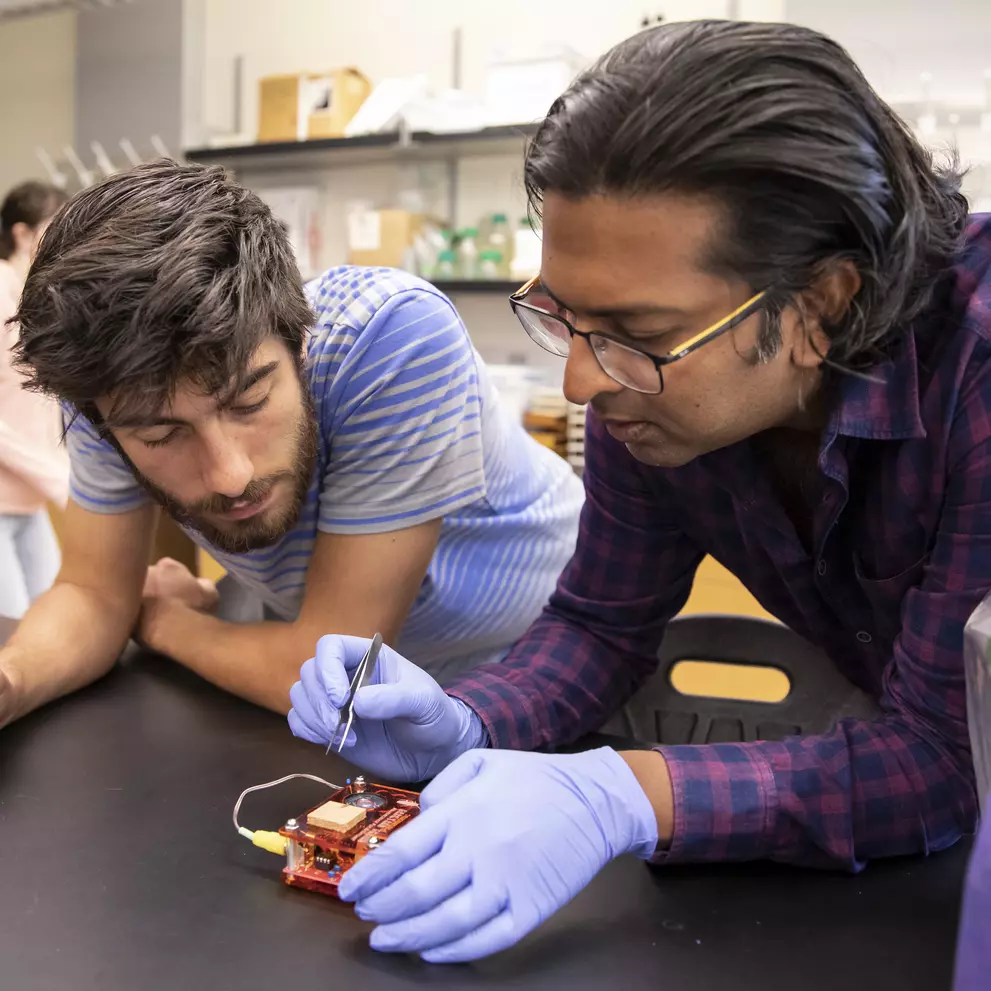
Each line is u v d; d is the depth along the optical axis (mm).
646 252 585
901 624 786
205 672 956
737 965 581
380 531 901
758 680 2201
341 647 766
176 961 571
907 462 714
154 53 3244
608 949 595
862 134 595
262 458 792
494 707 819
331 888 631
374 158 2889
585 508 934
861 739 717
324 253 3088
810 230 595
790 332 635
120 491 995
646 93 572
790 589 896
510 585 1146
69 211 765
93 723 875
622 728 1150
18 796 744
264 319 748
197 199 759
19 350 774
